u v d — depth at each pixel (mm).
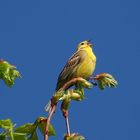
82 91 7492
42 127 6906
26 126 6828
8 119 6594
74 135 6480
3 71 7312
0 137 6527
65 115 6789
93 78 8328
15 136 6566
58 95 6797
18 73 7410
